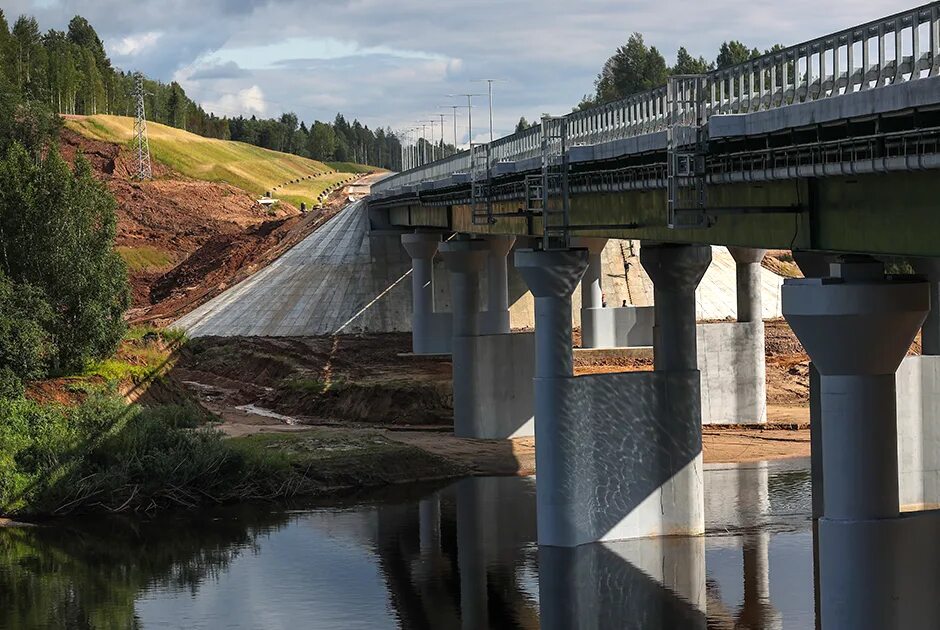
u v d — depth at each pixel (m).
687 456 60.34
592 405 58.97
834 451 39.09
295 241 145.00
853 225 36.53
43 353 86.31
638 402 59.72
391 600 52.56
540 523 59.34
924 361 54.81
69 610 52.56
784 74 38.38
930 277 53.09
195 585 55.91
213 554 61.41
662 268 60.03
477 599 52.16
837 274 38.91
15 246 87.75
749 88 40.62
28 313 85.19
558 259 57.00
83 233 89.25
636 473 59.88
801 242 39.38
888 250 34.75
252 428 89.19
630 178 50.47
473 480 77.38
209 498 72.94
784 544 58.78
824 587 39.25
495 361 88.44
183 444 74.50
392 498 72.94
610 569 55.41
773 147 39.09
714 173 43.16
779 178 37.91
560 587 53.22
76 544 64.12
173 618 51.09
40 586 56.38
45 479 70.50
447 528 64.75
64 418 76.06
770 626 47.62
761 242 42.06
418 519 67.12
